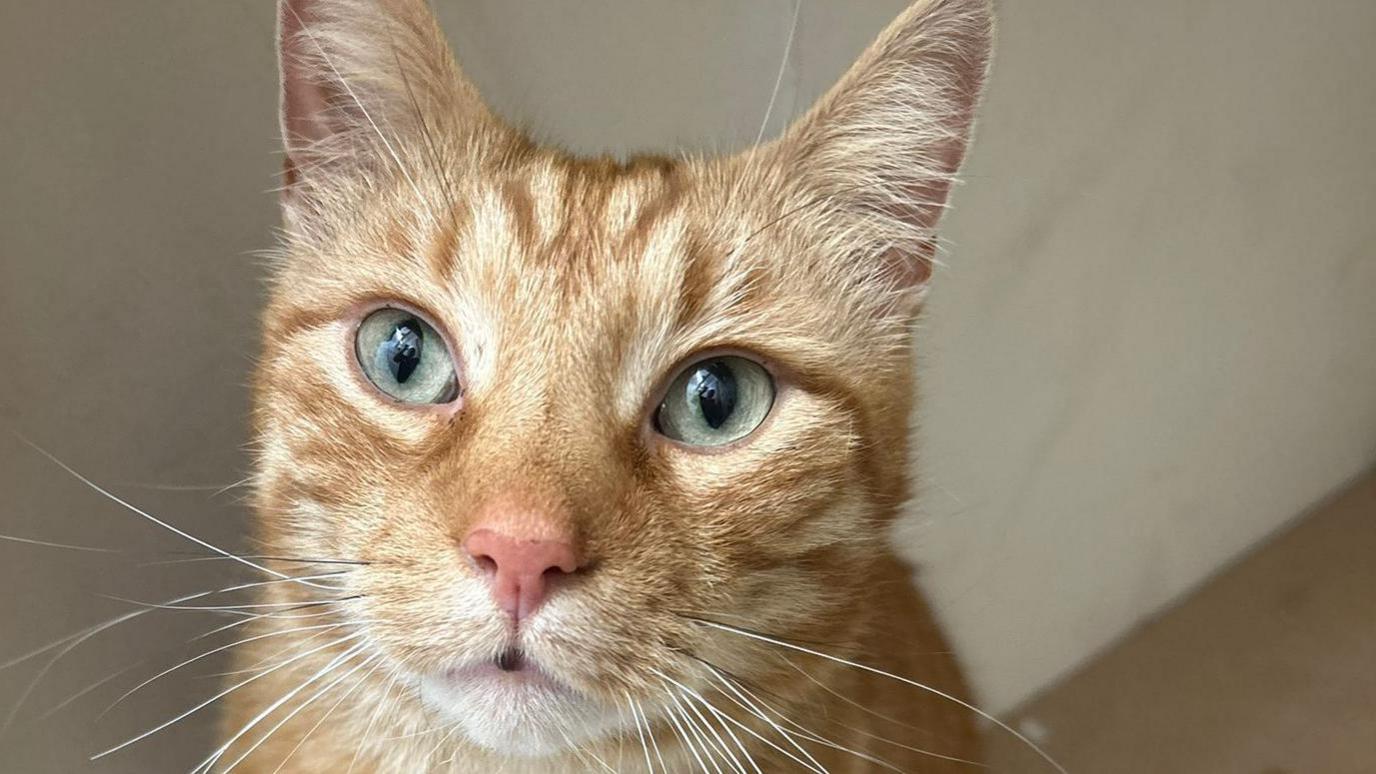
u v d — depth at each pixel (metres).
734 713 0.20
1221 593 0.46
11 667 0.21
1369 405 0.49
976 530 0.40
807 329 0.21
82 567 0.23
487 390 0.18
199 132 0.24
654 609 0.18
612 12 0.29
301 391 0.20
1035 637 0.43
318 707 0.22
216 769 0.24
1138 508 0.43
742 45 0.31
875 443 0.22
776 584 0.20
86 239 0.22
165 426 0.24
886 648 0.26
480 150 0.21
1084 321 0.39
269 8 0.24
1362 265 0.44
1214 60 0.36
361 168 0.22
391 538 0.18
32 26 0.20
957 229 0.35
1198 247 0.40
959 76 0.22
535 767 0.21
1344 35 0.38
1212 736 0.40
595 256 0.19
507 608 0.17
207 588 0.26
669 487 0.19
